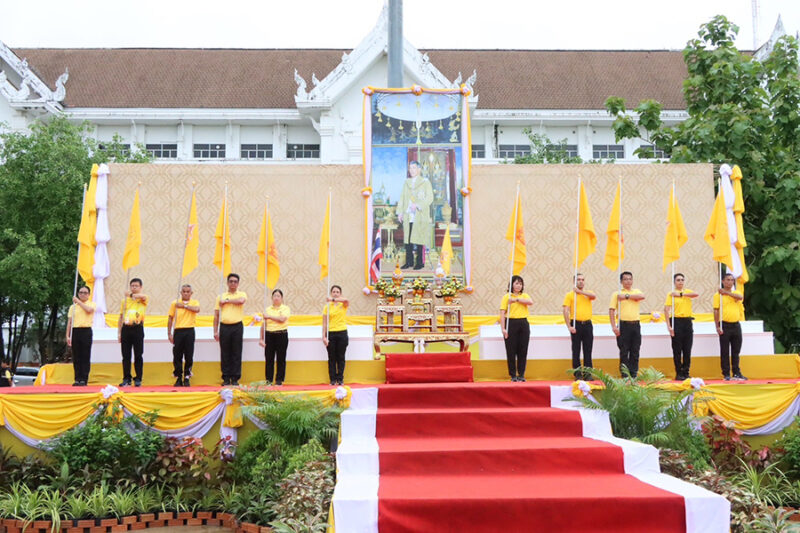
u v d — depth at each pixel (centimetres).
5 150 2364
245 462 952
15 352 2498
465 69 3791
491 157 3525
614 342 1218
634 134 1788
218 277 1476
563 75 3794
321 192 1515
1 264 2150
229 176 1500
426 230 1511
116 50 3925
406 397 991
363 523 691
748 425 1037
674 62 3919
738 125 1570
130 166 1482
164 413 996
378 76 3422
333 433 933
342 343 1154
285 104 3609
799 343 1620
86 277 1362
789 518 902
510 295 1162
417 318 1263
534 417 913
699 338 1234
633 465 815
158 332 1273
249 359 1190
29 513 886
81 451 950
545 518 700
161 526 905
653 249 1522
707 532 702
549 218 1527
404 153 1528
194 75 3759
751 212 1656
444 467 805
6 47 3416
